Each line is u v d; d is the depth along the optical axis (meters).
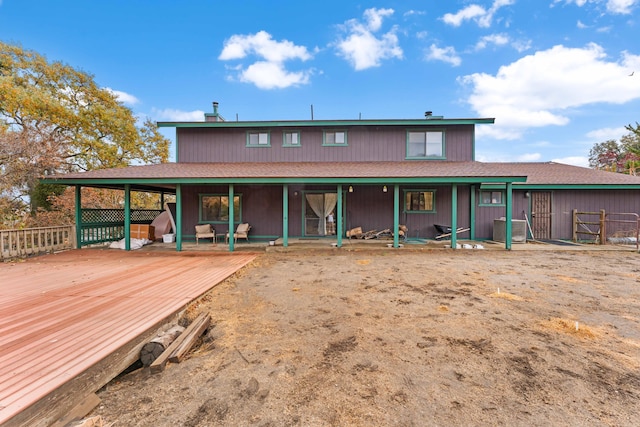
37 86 15.77
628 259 7.34
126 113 18.80
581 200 10.37
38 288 4.75
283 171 9.28
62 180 8.32
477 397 2.15
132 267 6.50
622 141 28.81
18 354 2.55
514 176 8.06
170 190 12.49
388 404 2.08
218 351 2.92
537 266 6.60
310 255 8.12
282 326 3.47
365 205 10.86
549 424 1.88
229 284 5.28
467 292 4.71
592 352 2.79
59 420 2.08
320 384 2.34
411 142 11.51
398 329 3.34
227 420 1.97
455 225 8.52
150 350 2.96
